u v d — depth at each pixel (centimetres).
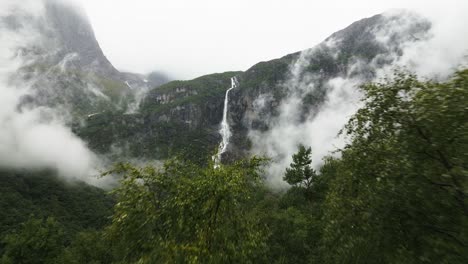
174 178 1330
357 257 1162
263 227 1357
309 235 3438
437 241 916
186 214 1201
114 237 1223
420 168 976
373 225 1079
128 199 1212
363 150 1204
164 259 1078
